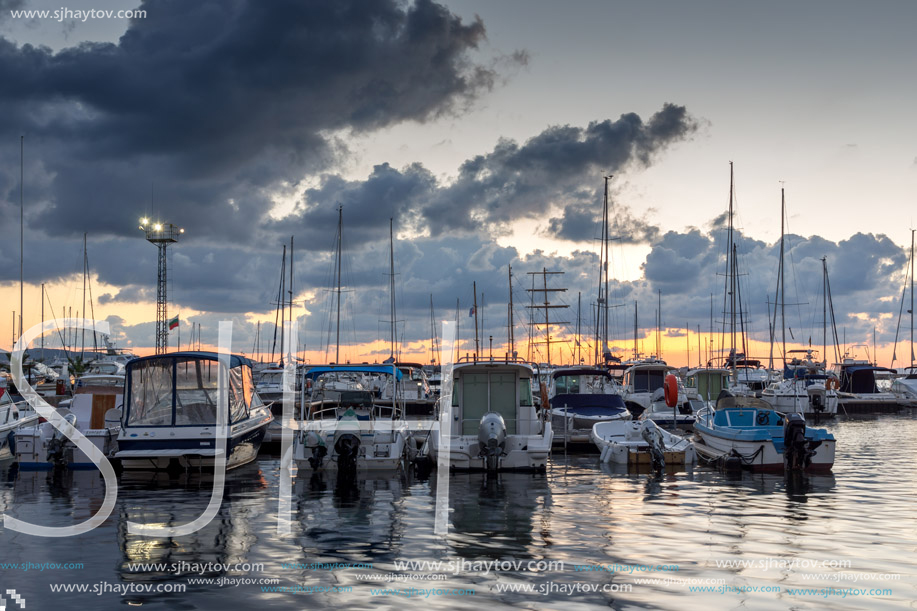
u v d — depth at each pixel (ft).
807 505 63.77
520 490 72.13
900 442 121.70
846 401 198.90
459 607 37.45
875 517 58.54
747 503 64.85
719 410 96.02
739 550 48.08
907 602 38.17
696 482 77.36
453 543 50.34
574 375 131.03
